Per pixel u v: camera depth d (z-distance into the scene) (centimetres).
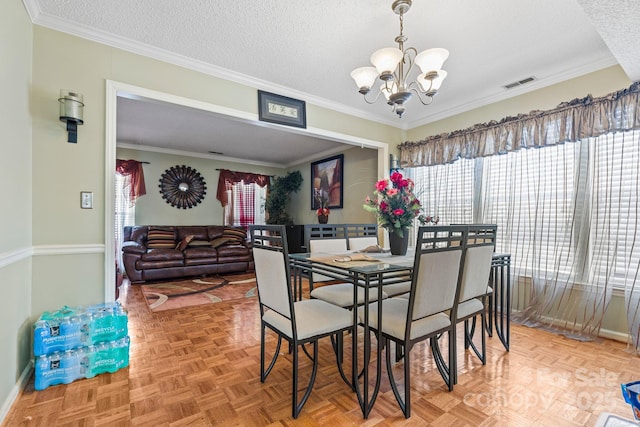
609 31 170
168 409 152
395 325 156
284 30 211
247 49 235
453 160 347
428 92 192
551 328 266
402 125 416
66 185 201
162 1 182
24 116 177
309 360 209
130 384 175
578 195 257
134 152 533
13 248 159
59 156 199
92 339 185
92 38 212
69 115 194
